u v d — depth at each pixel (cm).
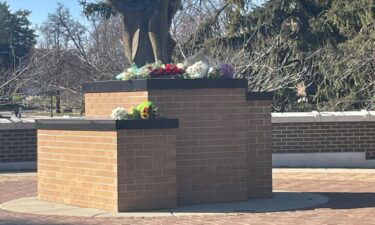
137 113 1171
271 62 3184
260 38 3422
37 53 4747
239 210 1176
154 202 1173
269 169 1336
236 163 1280
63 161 1274
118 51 3803
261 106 1330
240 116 1284
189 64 1325
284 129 2044
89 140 1207
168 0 1372
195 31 3591
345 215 1116
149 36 1360
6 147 1989
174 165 1190
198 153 1248
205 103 1255
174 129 1190
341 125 2059
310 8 3534
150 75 1255
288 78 3152
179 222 1047
